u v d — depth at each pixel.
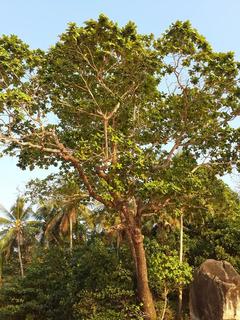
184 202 22.41
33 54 19.77
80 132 21.75
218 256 29.12
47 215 47.66
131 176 19.36
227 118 22.30
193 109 22.06
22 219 47.62
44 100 21.09
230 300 20.77
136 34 18.66
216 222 31.83
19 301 33.41
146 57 19.42
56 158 23.42
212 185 23.39
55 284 32.56
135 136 23.05
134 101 22.38
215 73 20.59
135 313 22.59
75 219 42.56
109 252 29.47
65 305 29.16
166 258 23.67
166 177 20.14
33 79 20.25
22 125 20.80
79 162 20.17
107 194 19.61
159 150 23.22
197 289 22.22
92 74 20.48
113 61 19.91
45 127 20.80
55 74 20.33
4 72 19.31
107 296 25.97
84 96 21.64
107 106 21.25
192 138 22.58
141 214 21.58
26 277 34.81
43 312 32.19
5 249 46.62
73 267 31.45
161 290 26.38
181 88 21.36
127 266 27.17
